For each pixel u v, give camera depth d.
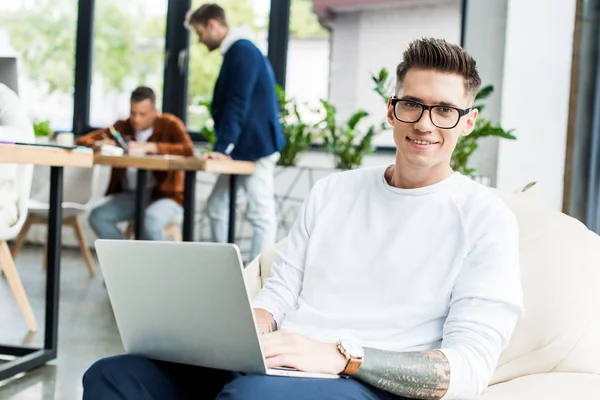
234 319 1.13
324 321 1.39
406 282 1.36
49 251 2.74
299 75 5.75
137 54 6.25
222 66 3.97
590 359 1.49
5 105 2.95
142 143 4.47
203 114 6.05
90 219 4.56
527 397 1.33
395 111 1.38
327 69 5.66
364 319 1.36
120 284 1.24
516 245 1.34
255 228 4.09
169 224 4.69
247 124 3.95
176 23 6.05
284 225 5.34
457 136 1.37
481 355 1.23
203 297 1.15
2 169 2.88
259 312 1.46
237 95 3.88
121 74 6.29
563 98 4.65
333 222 1.48
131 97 4.64
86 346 3.08
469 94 1.36
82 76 6.31
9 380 2.53
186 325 1.20
